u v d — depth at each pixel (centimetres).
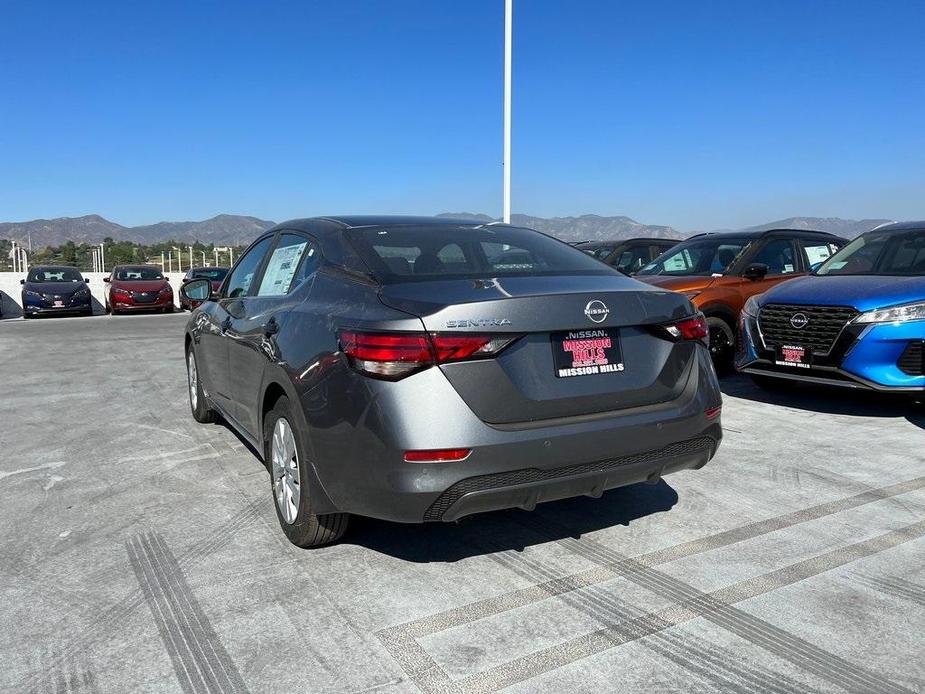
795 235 873
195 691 242
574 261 375
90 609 297
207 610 296
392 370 283
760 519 387
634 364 318
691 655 261
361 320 300
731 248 855
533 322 292
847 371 579
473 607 297
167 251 4566
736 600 300
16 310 2492
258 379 390
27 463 508
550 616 289
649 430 312
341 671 252
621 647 266
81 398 754
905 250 672
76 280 2225
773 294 649
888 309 562
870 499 414
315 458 317
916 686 242
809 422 594
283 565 338
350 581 321
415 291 306
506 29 1543
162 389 809
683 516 393
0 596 309
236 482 459
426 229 392
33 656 263
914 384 555
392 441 281
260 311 410
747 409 644
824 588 310
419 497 281
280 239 448
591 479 305
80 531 381
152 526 387
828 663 255
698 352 340
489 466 283
